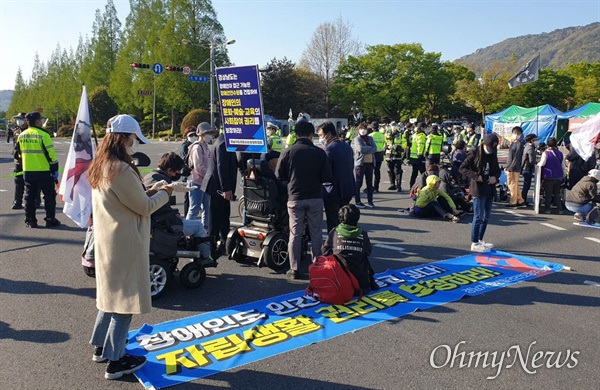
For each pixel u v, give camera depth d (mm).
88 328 4641
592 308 5164
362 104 60375
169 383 3631
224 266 6641
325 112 66000
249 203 6664
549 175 10742
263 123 6074
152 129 60344
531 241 8164
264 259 6336
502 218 10281
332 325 4680
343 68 60000
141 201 3471
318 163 5922
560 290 5707
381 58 59156
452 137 29266
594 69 68812
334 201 7047
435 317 4891
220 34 53875
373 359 4016
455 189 10484
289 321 4770
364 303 5238
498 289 5719
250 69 5949
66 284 5895
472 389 3582
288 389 3562
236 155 7152
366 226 9344
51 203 9062
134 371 3773
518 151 11352
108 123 3572
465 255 7195
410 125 18875
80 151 5637
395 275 6195
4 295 5504
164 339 4352
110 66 68375
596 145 10727
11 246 7703
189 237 5629
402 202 12250
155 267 5301
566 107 62438
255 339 4359
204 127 7762
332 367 3883
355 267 5367
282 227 6641
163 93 53094
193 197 7773
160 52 51219
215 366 3883
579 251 7531
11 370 3826
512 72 58812
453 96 64125
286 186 6625
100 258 3541
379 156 13914
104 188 3436
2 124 104375
